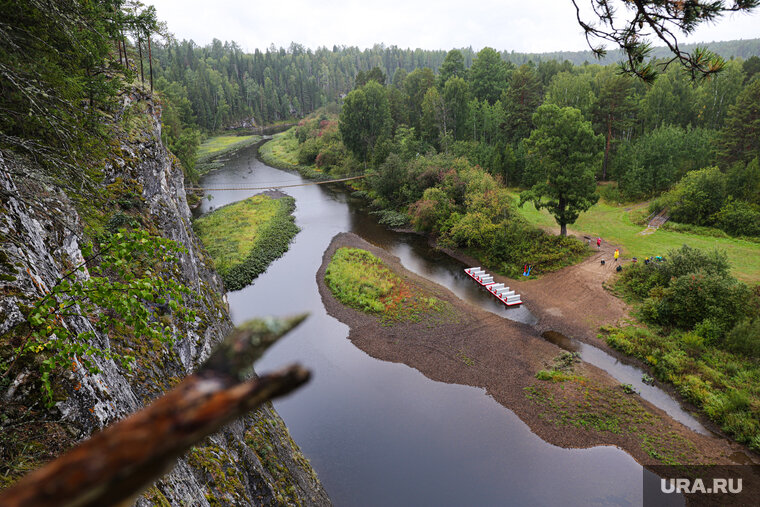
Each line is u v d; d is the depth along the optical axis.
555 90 83.25
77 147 14.42
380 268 46.19
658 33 6.14
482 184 53.03
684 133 66.44
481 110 81.69
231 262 47.19
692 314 31.66
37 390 7.20
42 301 6.59
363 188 78.81
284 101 194.00
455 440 24.28
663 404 25.98
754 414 23.80
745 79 83.56
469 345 32.53
